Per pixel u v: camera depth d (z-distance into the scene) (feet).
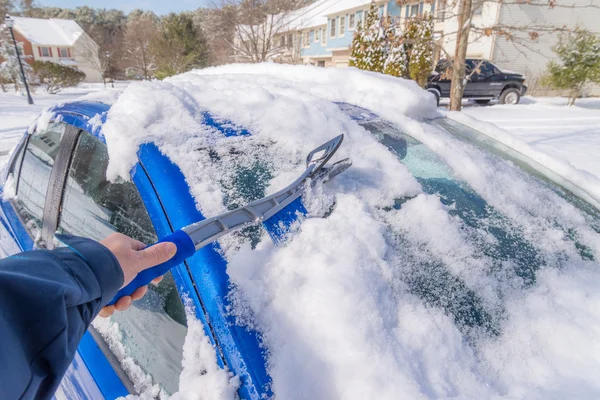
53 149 5.86
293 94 6.06
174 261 2.47
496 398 2.83
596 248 4.60
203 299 2.94
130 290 2.28
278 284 3.05
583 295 3.84
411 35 21.84
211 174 3.79
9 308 1.58
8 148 22.76
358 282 3.08
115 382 3.54
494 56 57.57
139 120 4.33
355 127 5.48
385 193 4.42
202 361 2.79
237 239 3.26
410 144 5.79
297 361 2.67
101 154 4.67
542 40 57.88
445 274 3.71
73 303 1.73
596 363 3.23
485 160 5.84
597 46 45.85
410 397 2.54
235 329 2.78
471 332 3.31
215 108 5.17
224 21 52.26
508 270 3.98
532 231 4.65
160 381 3.20
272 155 4.29
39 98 75.77
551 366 3.21
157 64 103.91
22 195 6.49
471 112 42.32
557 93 59.16
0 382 1.52
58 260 1.81
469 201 4.91
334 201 3.99
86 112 5.35
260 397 2.53
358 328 2.79
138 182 3.77
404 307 3.23
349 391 2.54
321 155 4.37
